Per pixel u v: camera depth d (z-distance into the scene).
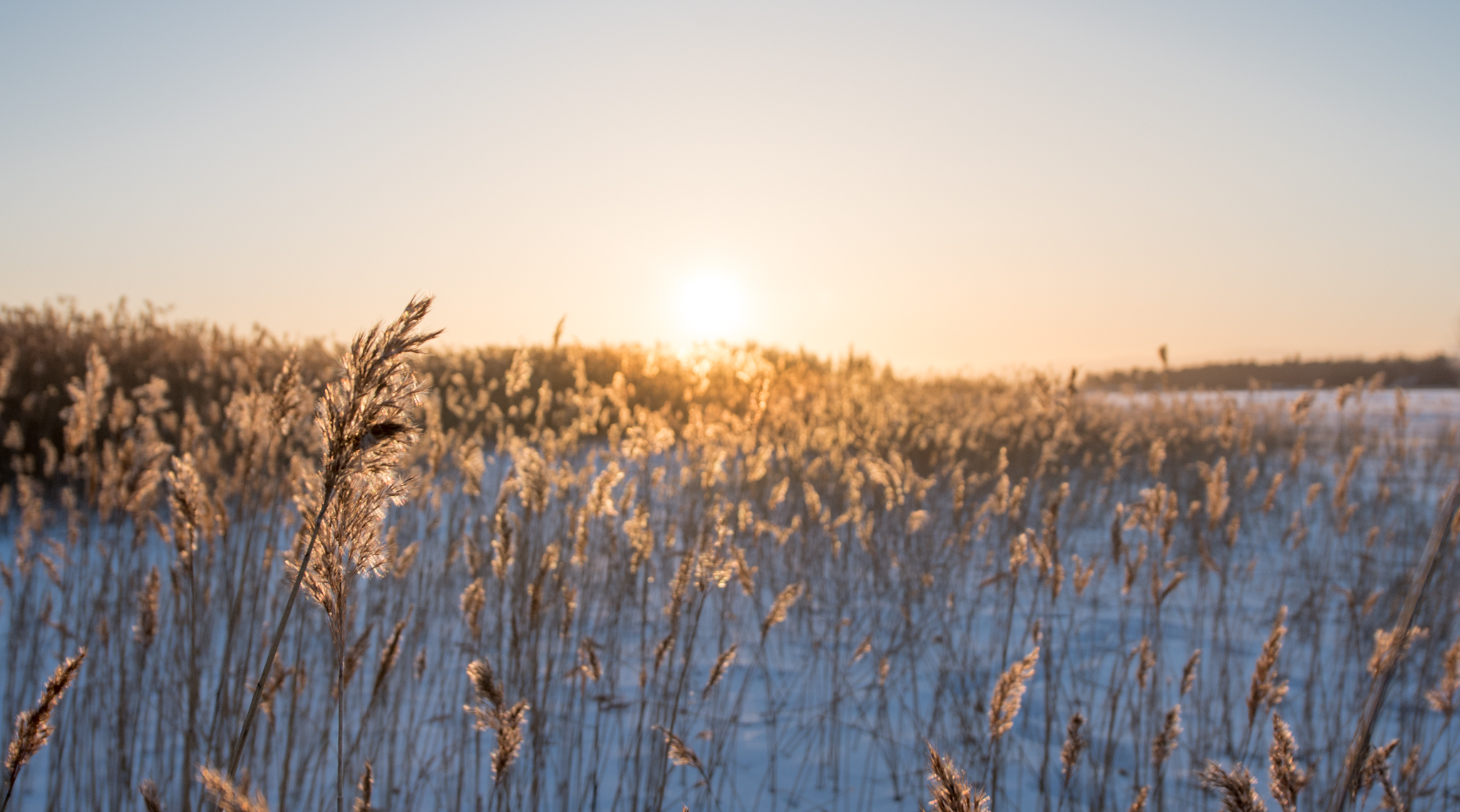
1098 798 3.72
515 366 5.91
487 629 4.67
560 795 3.60
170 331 11.87
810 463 8.82
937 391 17.19
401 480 1.58
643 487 6.23
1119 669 5.16
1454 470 11.02
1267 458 11.97
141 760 3.60
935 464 10.23
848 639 5.64
